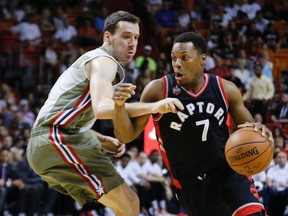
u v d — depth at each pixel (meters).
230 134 5.79
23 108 16.00
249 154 5.20
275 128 15.20
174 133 5.58
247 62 19.30
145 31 22.19
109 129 14.80
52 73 17.72
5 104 16.52
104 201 6.06
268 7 23.53
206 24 22.45
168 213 13.71
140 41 21.89
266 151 5.23
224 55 19.59
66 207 13.31
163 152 5.76
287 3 24.22
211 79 5.64
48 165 5.86
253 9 23.23
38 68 17.94
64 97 5.80
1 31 19.20
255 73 17.83
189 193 5.71
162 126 5.61
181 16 22.22
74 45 19.09
